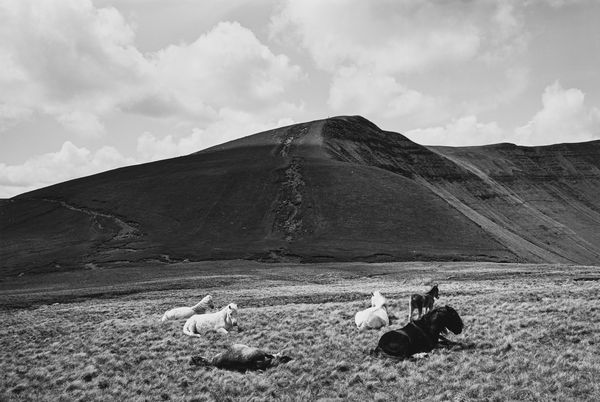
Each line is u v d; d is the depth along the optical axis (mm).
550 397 12266
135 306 38406
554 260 142250
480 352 16062
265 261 108875
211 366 16938
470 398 12727
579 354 14938
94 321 28859
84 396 15133
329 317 23375
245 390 14703
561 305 21875
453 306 24094
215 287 61312
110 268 105375
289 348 18141
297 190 156125
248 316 25312
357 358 16656
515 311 21500
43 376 17359
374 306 22828
